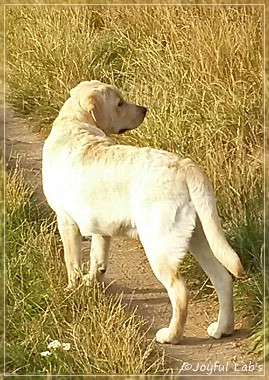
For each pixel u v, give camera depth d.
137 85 14.30
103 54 15.70
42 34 16.14
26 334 9.57
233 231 10.91
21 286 10.30
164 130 12.75
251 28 13.73
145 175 9.34
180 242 9.20
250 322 9.81
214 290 10.52
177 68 13.99
